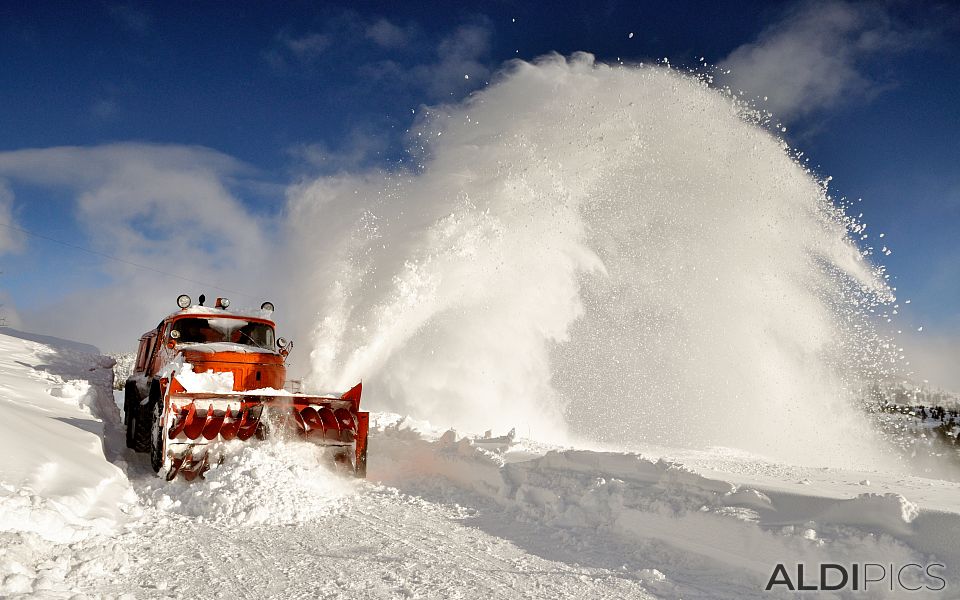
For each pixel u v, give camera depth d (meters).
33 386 9.89
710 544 4.55
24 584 3.31
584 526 5.48
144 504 6.02
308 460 7.37
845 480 6.00
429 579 4.08
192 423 7.06
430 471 7.96
